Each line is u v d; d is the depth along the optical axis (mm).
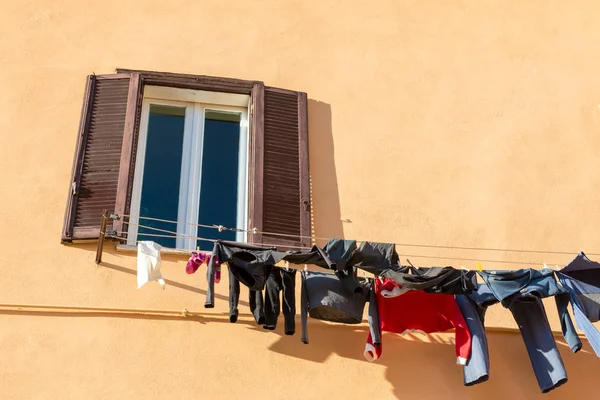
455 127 8609
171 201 8000
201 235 7871
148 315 7035
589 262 6746
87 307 7004
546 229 8117
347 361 7023
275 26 8992
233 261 6504
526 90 8977
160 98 8500
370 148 8359
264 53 8805
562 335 7496
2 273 7133
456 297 6926
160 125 8445
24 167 7777
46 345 6781
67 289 7109
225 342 6977
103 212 7258
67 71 8430
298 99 8500
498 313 7531
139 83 8297
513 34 9359
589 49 9375
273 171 8000
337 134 8414
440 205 8102
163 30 8789
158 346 6887
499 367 7176
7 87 8242
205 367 6828
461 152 8453
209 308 7141
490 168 8398
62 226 7461
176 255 7414
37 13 8750
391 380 6969
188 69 8578
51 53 8523
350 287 6613
